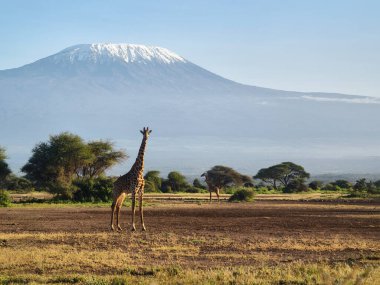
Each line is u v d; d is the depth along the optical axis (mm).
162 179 141250
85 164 90125
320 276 20484
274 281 20438
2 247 28312
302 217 48062
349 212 55156
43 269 22875
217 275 20984
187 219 45719
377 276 20500
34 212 55156
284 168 171000
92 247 28609
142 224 36844
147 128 37719
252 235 33625
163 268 22531
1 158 94875
